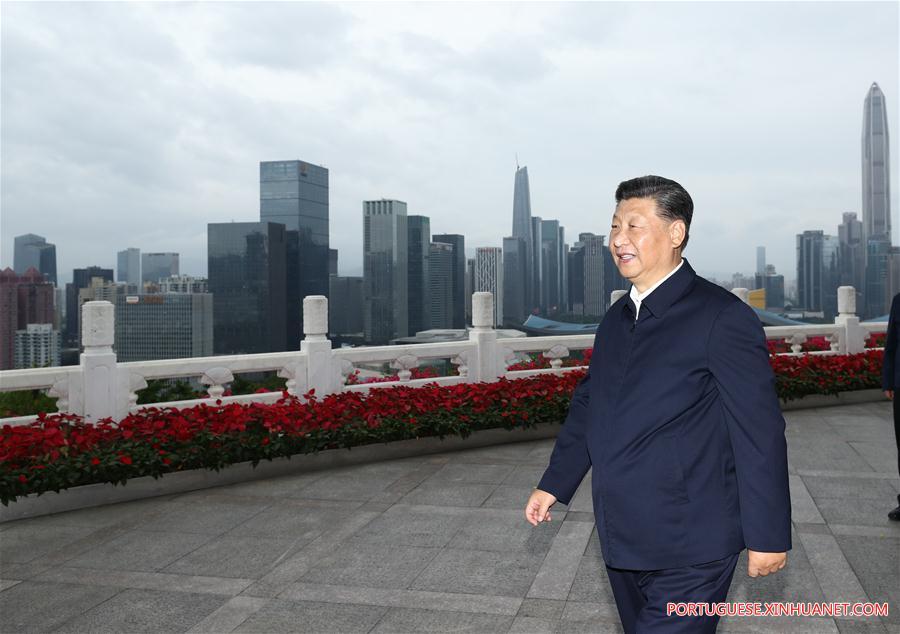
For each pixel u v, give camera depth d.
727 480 1.82
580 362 9.07
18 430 5.17
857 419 7.91
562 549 4.07
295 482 5.67
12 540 4.47
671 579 1.81
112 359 5.87
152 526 4.68
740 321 1.80
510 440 6.97
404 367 7.36
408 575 3.74
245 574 3.82
